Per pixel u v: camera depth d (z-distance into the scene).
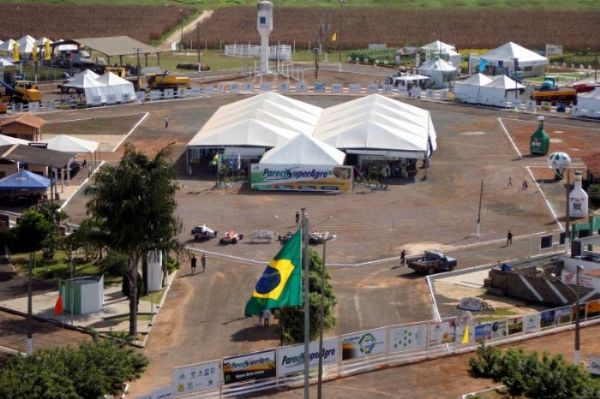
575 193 140.50
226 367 83.50
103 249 110.12
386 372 89.25
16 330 100.25
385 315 104.06
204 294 110.50
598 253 120.25
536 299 108.12
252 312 77.62
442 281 114.69
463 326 93.94
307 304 73.69
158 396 80.75
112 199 99.31
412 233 133.00
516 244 128.50
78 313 104.56
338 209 142.62
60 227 126.00
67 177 154.00
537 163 168.25
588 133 190.25
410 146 159.12
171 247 102.19
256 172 151.50
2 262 119.62
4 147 153.75
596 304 102.69
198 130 190.12
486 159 171.00
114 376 78.75
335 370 88.94
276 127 167.75
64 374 76.62
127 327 101.06
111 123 195.50
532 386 77.94
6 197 142.88
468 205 145.62
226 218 137.88
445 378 88.06
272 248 126.44
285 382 86.19
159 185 99.94
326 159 151.38
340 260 122.12
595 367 87.69
